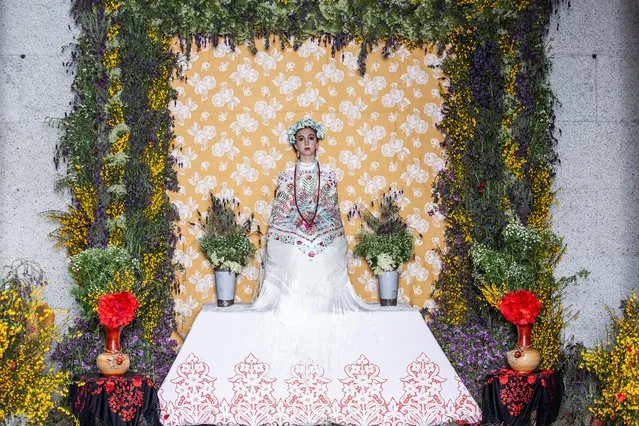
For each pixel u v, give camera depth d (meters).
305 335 5.10
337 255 5.32
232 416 4.97
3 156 5.48
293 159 5.75
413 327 5.15
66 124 5.39
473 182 5.58
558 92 5.67
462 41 5.66
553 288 5.48
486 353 5.40
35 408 4.39
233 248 5.38
